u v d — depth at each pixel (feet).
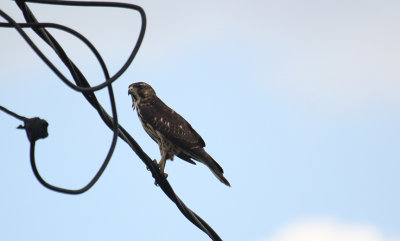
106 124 35.86
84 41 28.55
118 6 28.40
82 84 33.09
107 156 28.86
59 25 28.58
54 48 31.76
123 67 27.66
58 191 26.12
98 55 28.89
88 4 28.32
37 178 25.64
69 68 32.55
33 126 25.00
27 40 24.91
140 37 27.84
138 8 28.14
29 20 29.71
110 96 29.53
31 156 25.30
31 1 28.35
